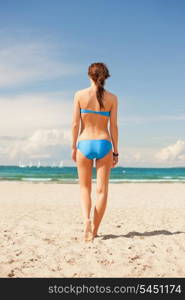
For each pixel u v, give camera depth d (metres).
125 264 4.49
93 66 5.60
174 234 6.22
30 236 5.92
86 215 5.60
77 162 5.67
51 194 18.33
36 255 4.79
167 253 4.96
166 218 8.60
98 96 5.52
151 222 7.82
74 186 24.39
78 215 9.22
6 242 5.46
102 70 5.55
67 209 10.93
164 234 6.23
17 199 15.56
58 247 5.18
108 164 5.64
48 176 43.22
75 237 5.83
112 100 5.62
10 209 10.86
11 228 6.74
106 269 4.36
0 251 4.94
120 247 5.16
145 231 6.57
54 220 8.08
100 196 5.70
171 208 11.60
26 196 17.14
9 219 8.18
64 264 4.48
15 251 4.95
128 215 9.23
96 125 5.57
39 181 31.08
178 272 4.34
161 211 10.41
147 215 9.26
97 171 5.68
